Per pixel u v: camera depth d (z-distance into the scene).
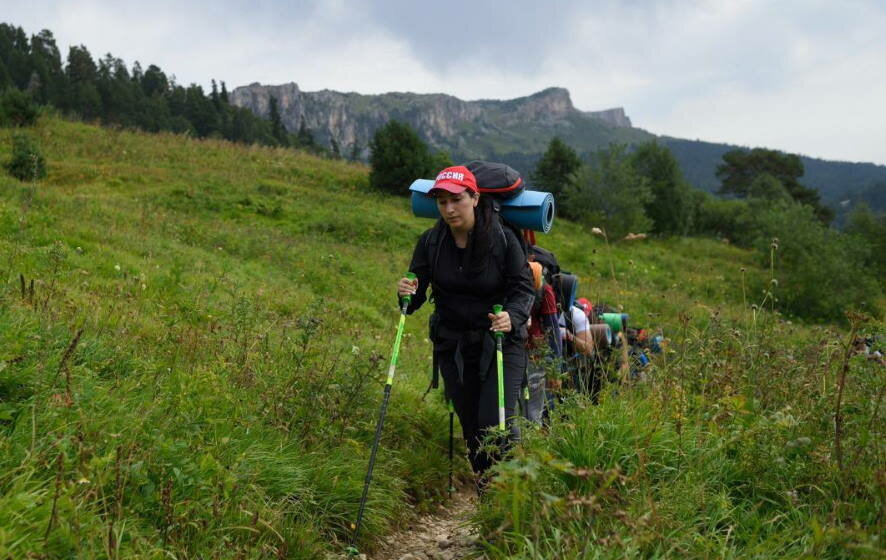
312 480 3.93
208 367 4.86
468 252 4.23
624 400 4.12
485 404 4.23
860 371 4.18
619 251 35.44
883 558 2.35
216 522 3.01
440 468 5.27
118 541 2.43
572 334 5.37
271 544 3.26
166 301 7.44
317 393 4.64
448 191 4.08
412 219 30.00
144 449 3.09
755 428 3.62
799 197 98.38
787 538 2.95
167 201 25.02
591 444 3.44
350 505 3.94
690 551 2.89
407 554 3.96
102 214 14.93
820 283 29.72
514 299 4.24
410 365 8.16
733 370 4.55
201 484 3.08
